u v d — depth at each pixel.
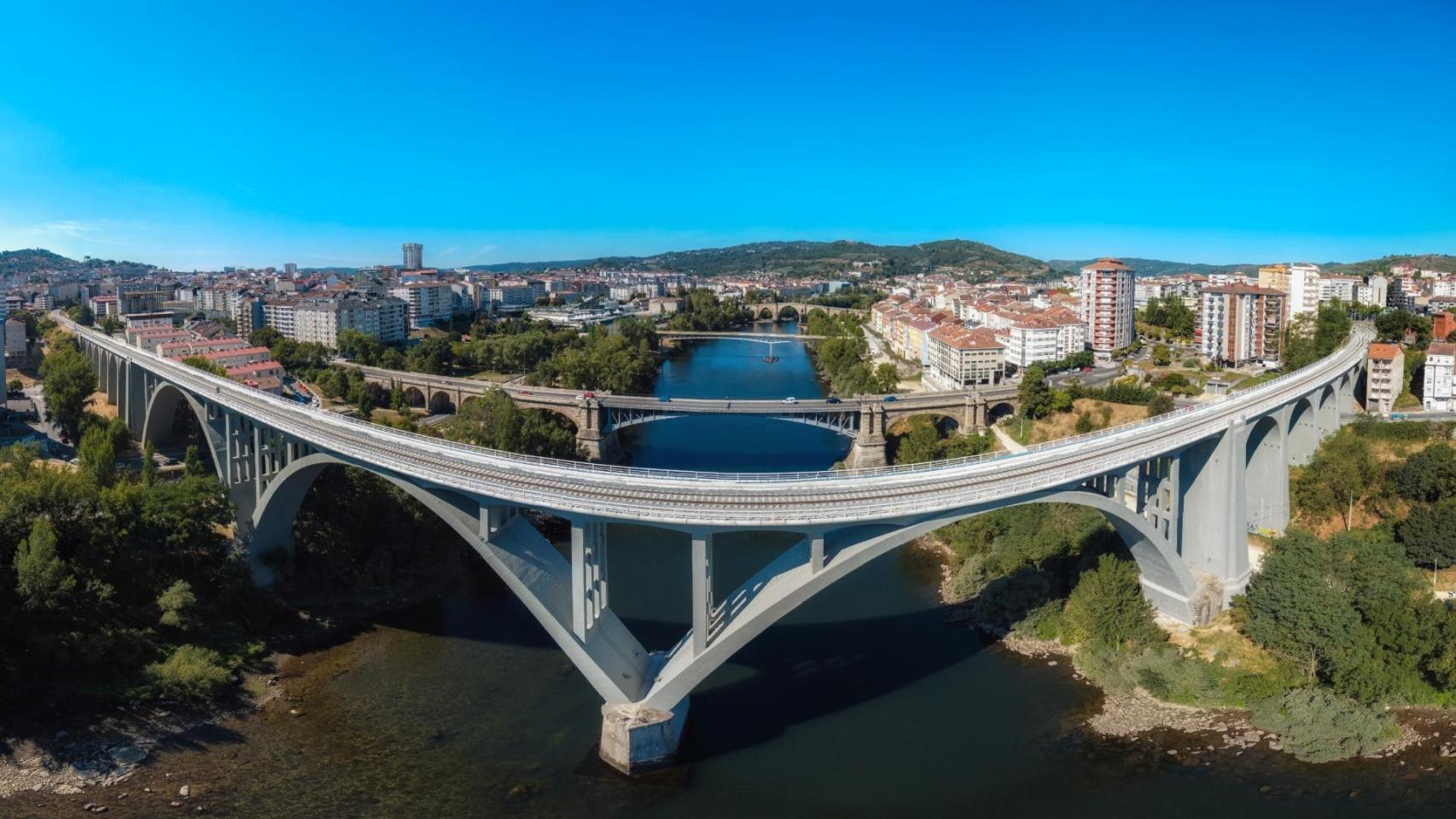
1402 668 75.06
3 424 162.00
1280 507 108.06
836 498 71.44
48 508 84.75
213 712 78.31
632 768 68.31
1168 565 87.12
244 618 93.06
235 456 102.88
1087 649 85.06
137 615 85.00
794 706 78.06
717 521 64.94
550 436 147.38
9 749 70.44
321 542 104.81
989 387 188.50
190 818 63.22
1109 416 161.12
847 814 63.12
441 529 116.12
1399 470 110.06
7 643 77.62
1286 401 105.88
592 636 70.00
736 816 62.81
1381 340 177.50
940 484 76.12
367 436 90.75
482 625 96.88
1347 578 81.12
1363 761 68.19
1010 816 62.78
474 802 64.75
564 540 125.94
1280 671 78.81
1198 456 91.00
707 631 67.69
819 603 100.75
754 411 174.00
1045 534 103.44
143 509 89.50
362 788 66.62
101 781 67.81
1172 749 70.88
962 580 102.69
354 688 82.81
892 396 180.38
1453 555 93.94
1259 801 63.91
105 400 189.88
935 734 73.56
